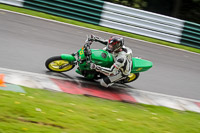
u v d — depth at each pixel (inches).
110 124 356.8
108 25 867.4
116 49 449.1
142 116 410.0
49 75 479.5
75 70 527.5
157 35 883.4
